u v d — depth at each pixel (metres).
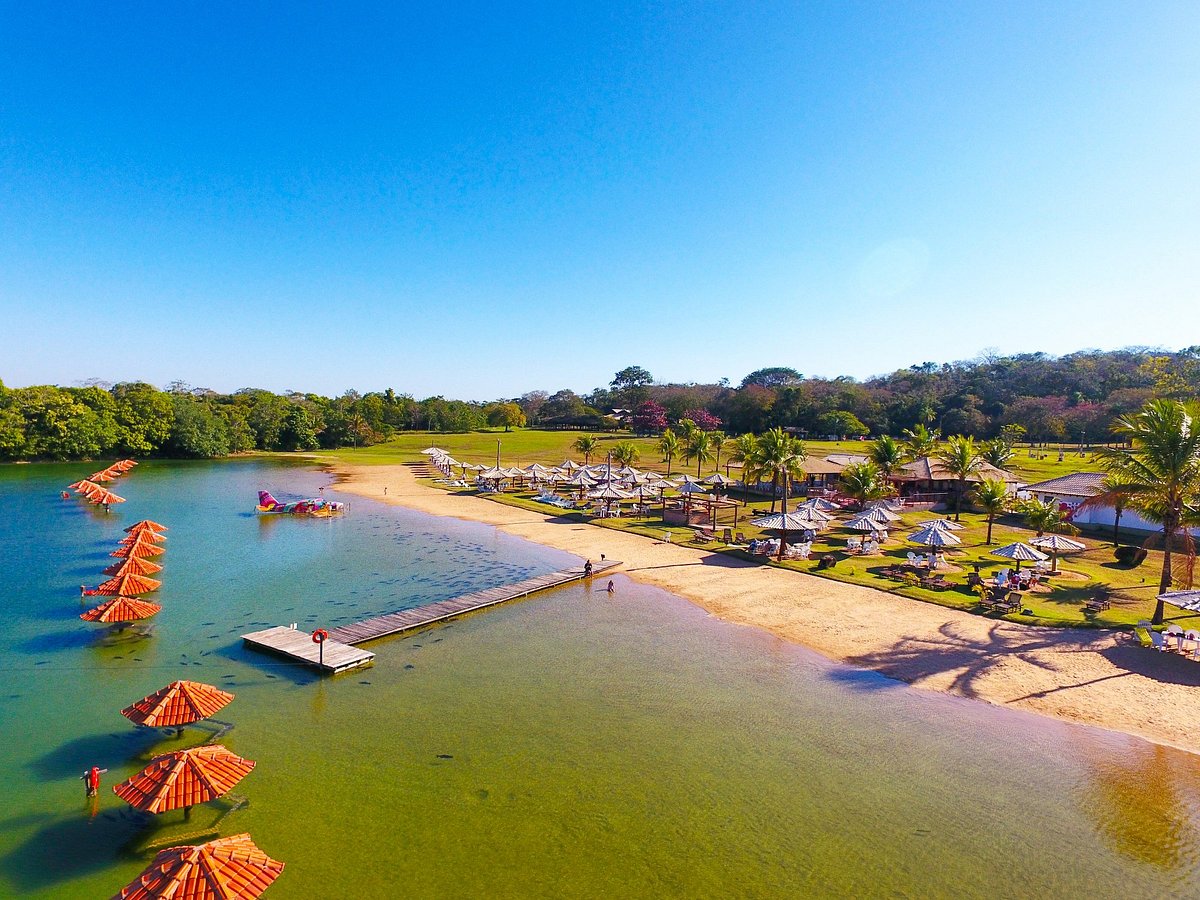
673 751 20.50
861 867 15.43
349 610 33.91
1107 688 24.66
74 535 50.53
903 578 38.59
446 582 39.41
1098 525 54.91
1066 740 21.19
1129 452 33.06
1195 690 24.45
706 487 64.88
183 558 44.72
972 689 24.73
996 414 137.25
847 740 21.23
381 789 18.17
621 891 14.52
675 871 15.19
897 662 27.20
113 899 12.14
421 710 22.97
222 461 112.62
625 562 44.16
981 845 16.27
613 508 64.06
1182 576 39.03
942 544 39.16
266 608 34.00
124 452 108.44
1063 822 17.19
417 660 27.44
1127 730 21.78
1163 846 16.28
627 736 21.36
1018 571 38.72
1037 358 194.62
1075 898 14.53
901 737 21.41
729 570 41.84
